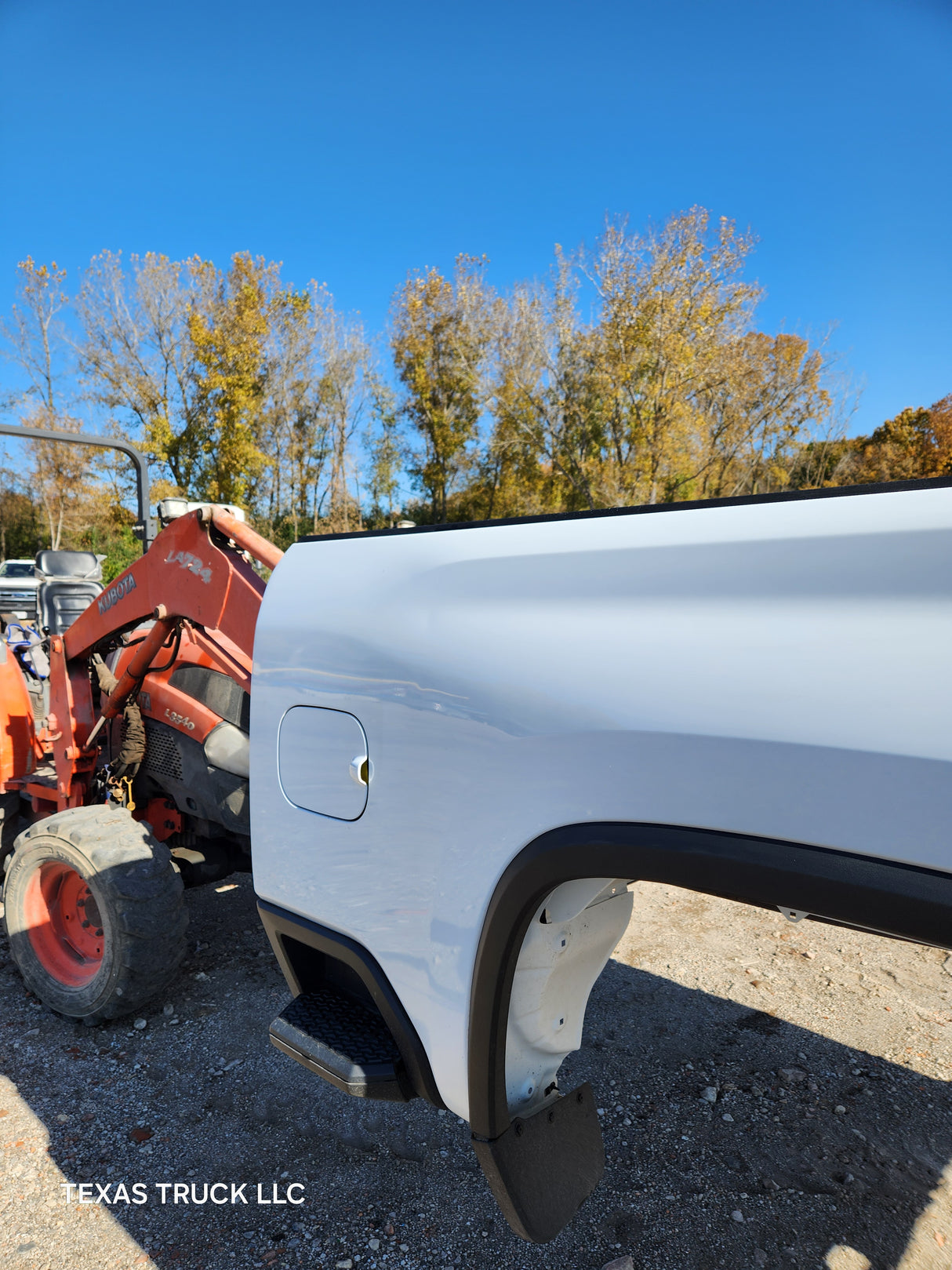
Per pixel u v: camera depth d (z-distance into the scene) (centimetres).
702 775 92
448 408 3397
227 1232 188
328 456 3775
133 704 312
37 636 484
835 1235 187
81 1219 192
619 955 330
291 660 151
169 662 300
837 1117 230
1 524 3603
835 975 312
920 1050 262
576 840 103
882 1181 205
